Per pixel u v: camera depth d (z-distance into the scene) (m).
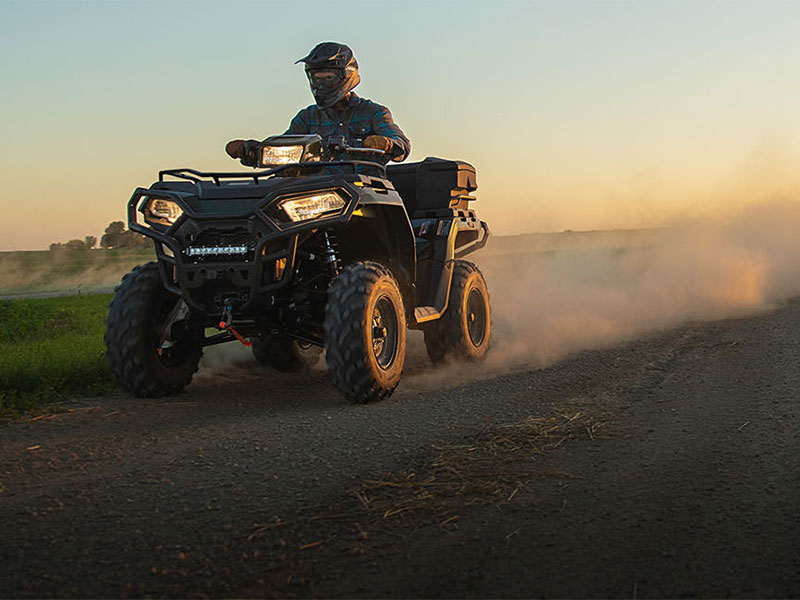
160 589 2.26
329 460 3.62
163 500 3.09
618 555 2.46
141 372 5.55
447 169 7.02
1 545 2.62
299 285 5.66
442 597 2.19
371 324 5.22
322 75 6.93
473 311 7.16
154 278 5.68
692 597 2.17
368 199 5.34
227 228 5.21
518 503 2.96
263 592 2.23
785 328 7.81
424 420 4.49
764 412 4.38
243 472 3.47
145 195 5.39
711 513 2.82
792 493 3.01
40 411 5.16
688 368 5.98
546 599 2.17
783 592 2.18
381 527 2.73
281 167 5.29
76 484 3.37
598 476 3.29
